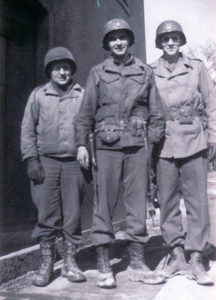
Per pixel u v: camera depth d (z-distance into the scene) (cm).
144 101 288
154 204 313
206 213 290
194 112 301
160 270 305
